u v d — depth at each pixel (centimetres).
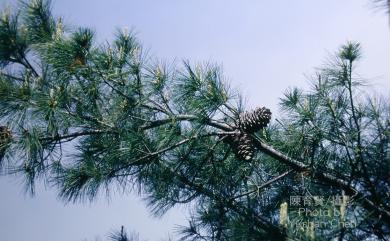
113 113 479
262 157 545
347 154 473
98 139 497
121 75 480
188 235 508
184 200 523
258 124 484
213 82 483
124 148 471
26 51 496
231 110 493
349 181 471
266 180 536
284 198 505
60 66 459
